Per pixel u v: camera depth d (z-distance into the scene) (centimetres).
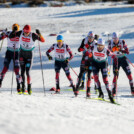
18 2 14500
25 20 9488
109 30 7506
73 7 13025
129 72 2572
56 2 15338
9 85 3259
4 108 1234
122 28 7756
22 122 1012
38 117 1141
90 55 2214
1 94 1709
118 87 3080
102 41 2116
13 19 9494
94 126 1127
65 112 1343
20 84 2278
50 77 3712
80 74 2427
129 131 1136
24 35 2178
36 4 14450
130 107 1955
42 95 2280
